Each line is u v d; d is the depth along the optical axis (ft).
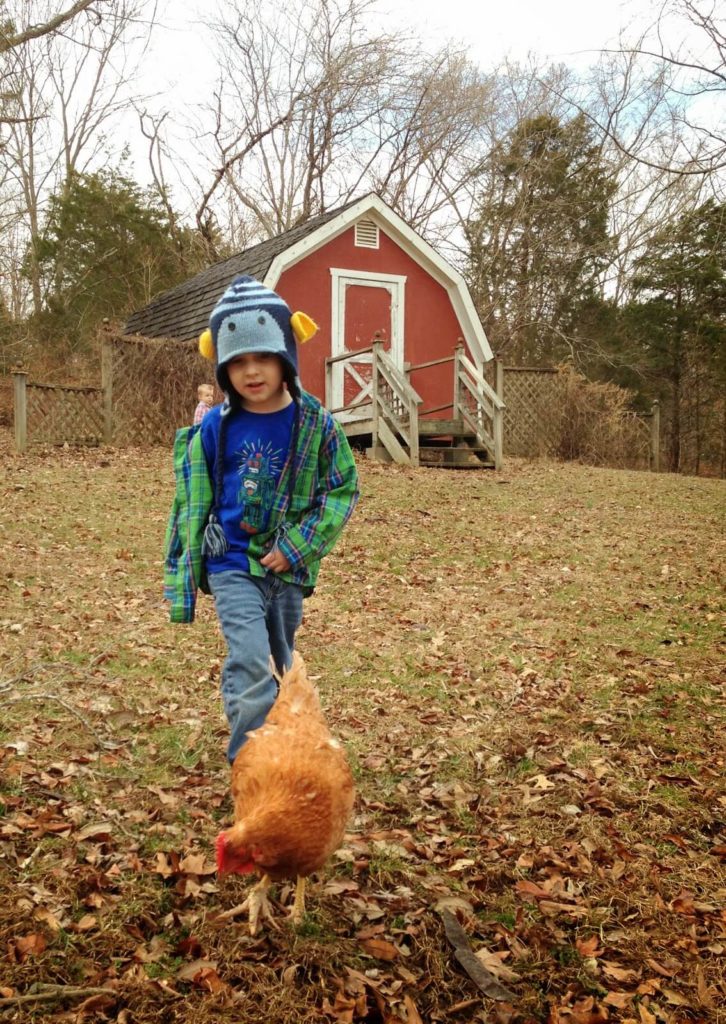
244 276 10.27
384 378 49.70
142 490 34.65
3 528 27.04
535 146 104.27
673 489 43.68
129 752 12.94
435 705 15.94
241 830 7.68
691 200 39.32
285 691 9.39
